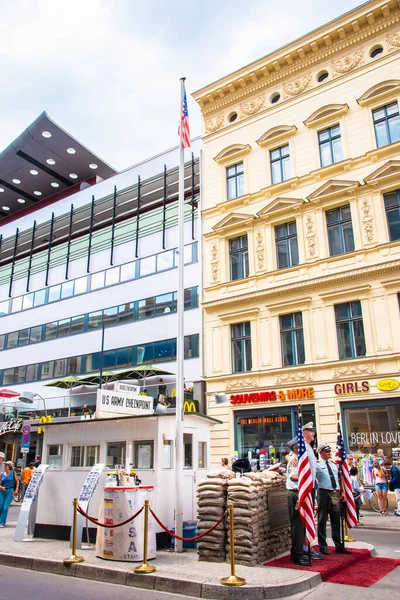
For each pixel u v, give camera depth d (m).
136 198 32.97
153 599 6.96
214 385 23.89
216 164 27.34
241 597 6.86
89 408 29.41
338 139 23.39
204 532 8.57
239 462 14.81
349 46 23.98
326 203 22.59
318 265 22.19
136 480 10.02
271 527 9.01
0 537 11.66
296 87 25.34
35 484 11.64
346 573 8.16
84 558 9.08
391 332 19.53
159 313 28.66
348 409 20.05
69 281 34.56
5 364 36.53
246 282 24.23
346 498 9.85
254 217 24.45
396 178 20.83
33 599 6.95
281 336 22.58
